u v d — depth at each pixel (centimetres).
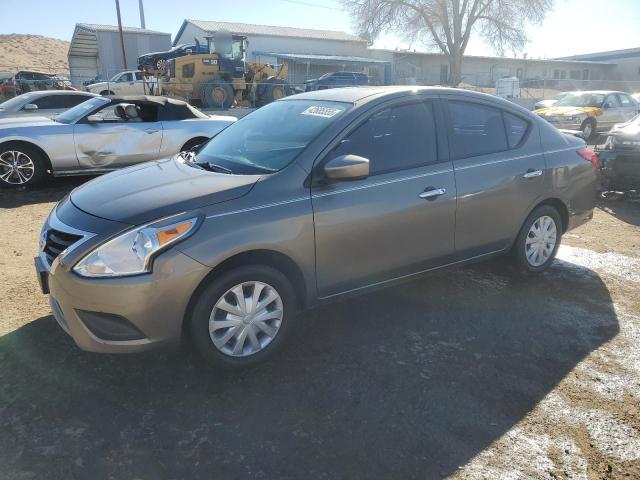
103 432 255
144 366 310
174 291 272
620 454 251
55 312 298
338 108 354
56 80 2522
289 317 319
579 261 511
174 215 277
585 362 329
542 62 4806
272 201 301
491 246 415
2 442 246
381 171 346
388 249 350
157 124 821
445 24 3522
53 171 766
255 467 236
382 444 253
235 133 404
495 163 401
